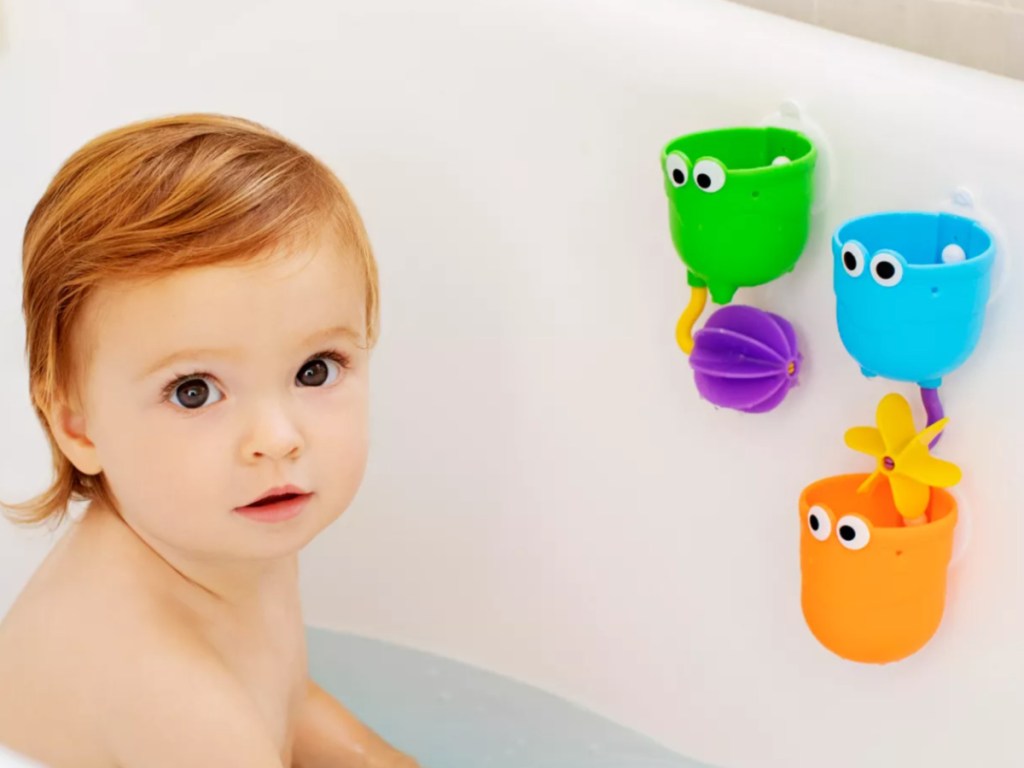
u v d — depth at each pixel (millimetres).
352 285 792
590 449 1090
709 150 922
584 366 1077
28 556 1270
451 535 1188
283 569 939
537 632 1158
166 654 802
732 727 1050
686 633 1064
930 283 783
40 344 799
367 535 1229
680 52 966
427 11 1095
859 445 878
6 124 1297
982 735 905
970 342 814
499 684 1180
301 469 776
